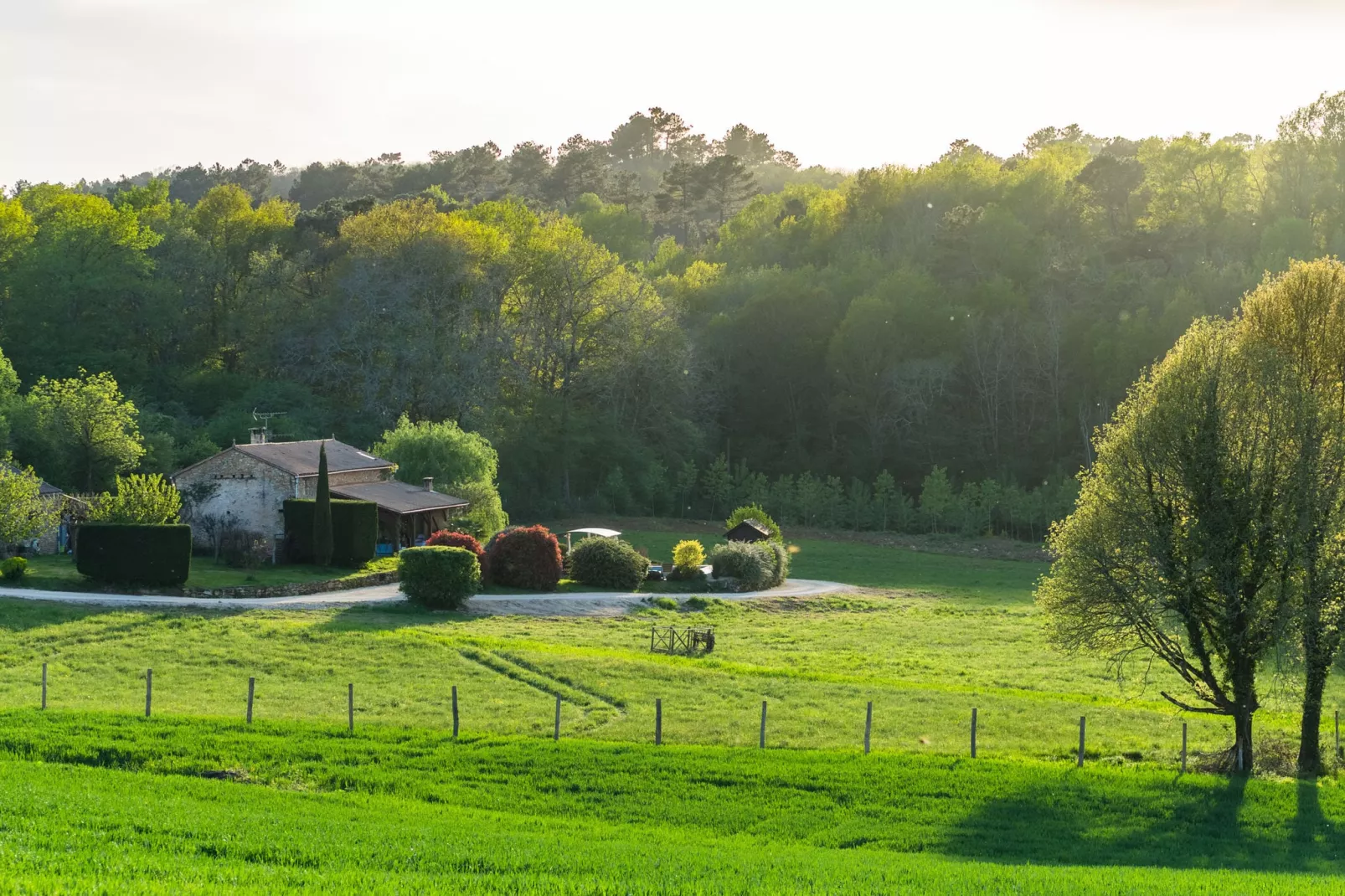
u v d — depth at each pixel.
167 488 60.28
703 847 24.20
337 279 108.50
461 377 103.88
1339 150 129.75
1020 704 41.34
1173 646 34.91
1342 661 34.34
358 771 29.22
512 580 66.75
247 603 54.78
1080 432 116.38
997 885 20.69
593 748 32.41
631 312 114.94
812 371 128.88
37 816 20.88
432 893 17.58
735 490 121.06
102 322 101.94
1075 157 170.62
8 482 56.94
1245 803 29.75
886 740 35.50
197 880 17.19
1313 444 32.75
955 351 122.00
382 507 71.38
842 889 19.72
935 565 94.25
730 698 40.72
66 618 47.75
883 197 153.00
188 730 32.06
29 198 119.62
